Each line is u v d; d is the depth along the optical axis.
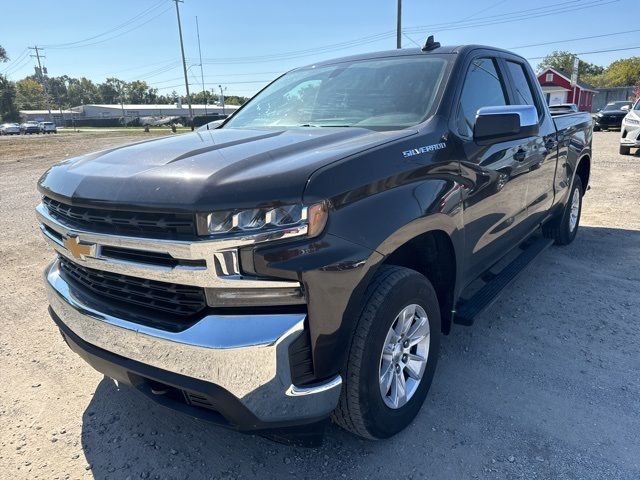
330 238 1.93
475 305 3.17
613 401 2.80
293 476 2.32
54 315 2.62
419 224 2.33
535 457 2.39
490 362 3.23
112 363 2.17
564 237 5.33
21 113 105.19
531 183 3.83
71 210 2.23
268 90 3.87
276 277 1.85
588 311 3.94
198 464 2.42
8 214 8.04
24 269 5.21
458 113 2.91
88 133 50.25
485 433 2.56
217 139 2.68
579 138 5.15
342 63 3.66
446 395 2.89
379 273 2.30
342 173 2.02
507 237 3.58
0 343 3.61
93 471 2.38
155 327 2.01
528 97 4.07
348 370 2.16
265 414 1.93
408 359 2.57
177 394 2.13
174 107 112.06
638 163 11.70
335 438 2.56
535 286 4.44
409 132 2.56
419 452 2.45
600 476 2.26
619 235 5.95
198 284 1.89
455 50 3.27
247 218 1.83
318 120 3.13
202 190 1.86
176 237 1.89
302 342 1.93
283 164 2.02
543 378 3.04
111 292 2.25
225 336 1.86
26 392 3.01
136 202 1.93
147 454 2.48
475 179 2.84
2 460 2.45
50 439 2.60
